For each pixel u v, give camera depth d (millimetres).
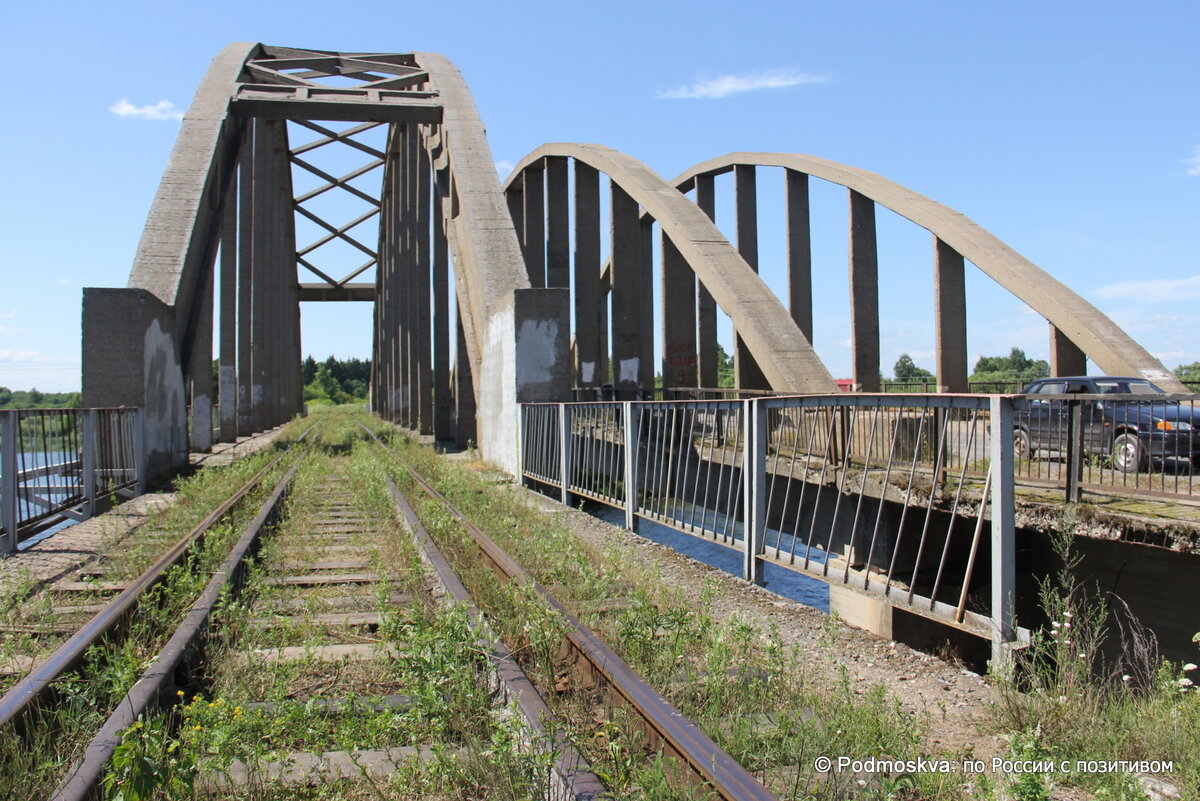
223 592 4934
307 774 3133
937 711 3998
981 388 23625
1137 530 5945
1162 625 6746
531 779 2867
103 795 2760
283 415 50625
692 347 22484
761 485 6641
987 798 2811
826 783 2900
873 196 18609
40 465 9398
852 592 5871
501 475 16469
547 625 4320
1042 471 8695
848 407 6070
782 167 21531
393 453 19016
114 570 6695
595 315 25000
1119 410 9164
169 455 16781
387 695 4020
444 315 28609
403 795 2980
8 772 2893
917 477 7898
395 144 44531
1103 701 4035
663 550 8133
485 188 22094
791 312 21344
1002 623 4477
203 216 19781
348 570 7074
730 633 4641
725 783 2695
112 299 14961
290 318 56906
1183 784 3119
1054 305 14273
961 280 17266
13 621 5074
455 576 5938
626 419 9453
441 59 28391
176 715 3654
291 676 4117
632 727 3350
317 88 25391
